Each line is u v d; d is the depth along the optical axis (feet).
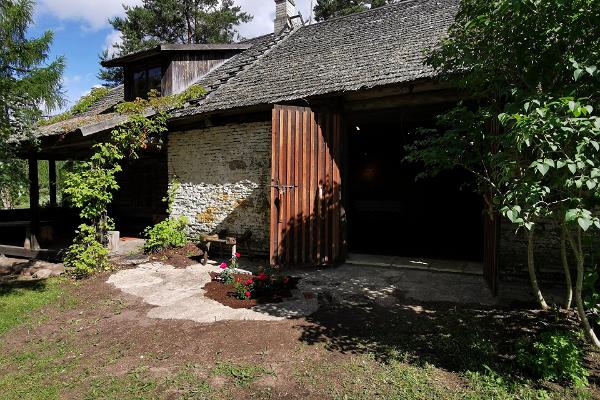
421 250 29.32
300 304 17.12
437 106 23.27
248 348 13.00
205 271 23.72
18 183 21.89
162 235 29.19
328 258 24.49
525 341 12.16
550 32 10.59
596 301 12.07
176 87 36.19
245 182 28.53
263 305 17.11
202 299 18.24
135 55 37.04
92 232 23.95
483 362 11.48
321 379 10.98
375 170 35.73
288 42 38.14
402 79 21.30
